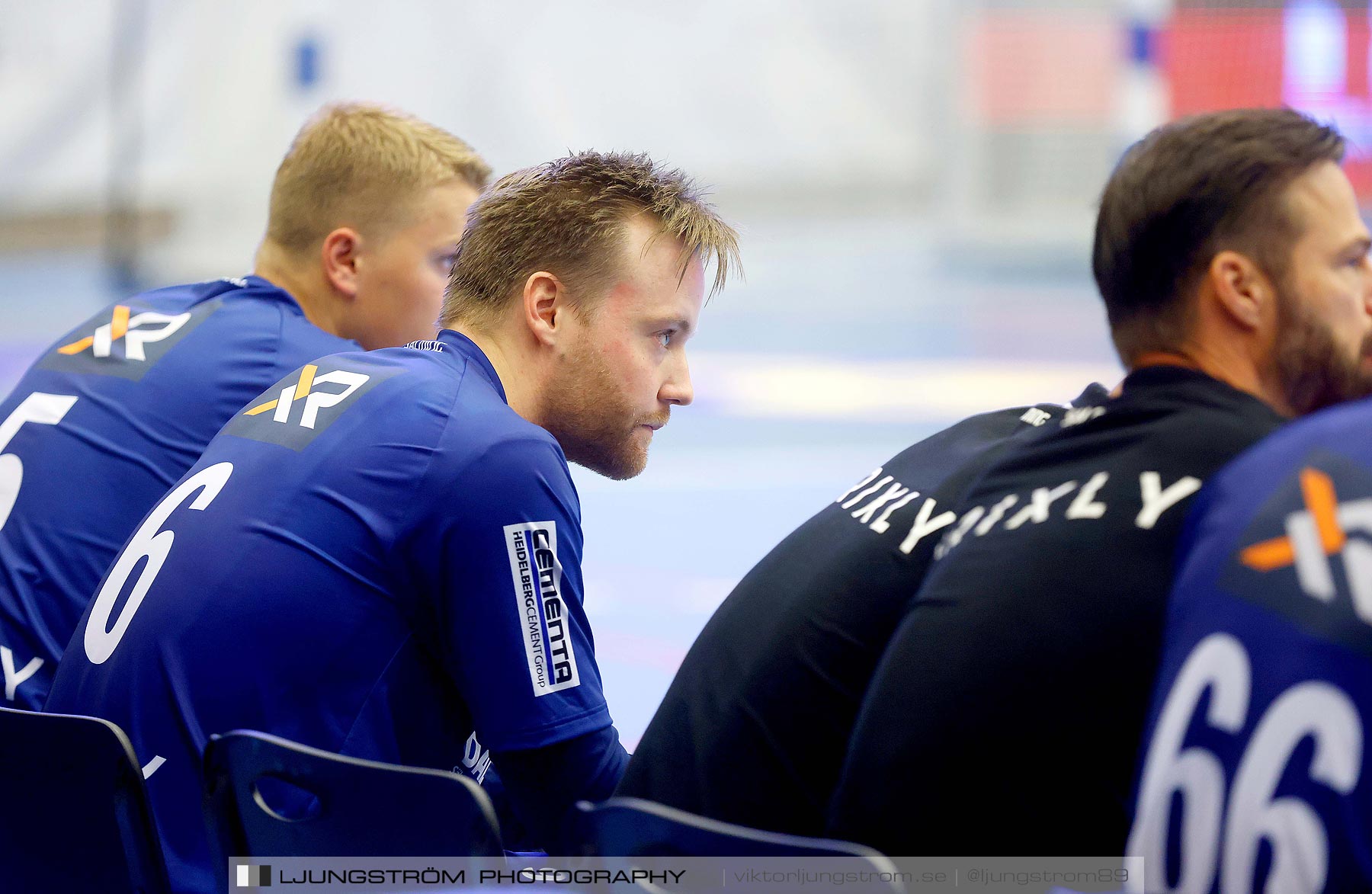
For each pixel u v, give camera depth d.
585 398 6.85
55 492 7.71
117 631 6.20
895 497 5.93
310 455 6.24
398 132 8.81
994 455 5.80
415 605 6.14
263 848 5.39
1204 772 3.79
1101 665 4.53
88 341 8.36
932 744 4.71
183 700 5.93
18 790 5.84
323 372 6.71
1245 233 4.81
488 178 9.25
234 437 6.62
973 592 4.79
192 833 5.96
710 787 5.74
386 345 9.06
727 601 6.19
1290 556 3.77
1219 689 3.81
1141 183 4.99
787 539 6.20
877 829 4.82
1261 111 4.95
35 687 7.42
